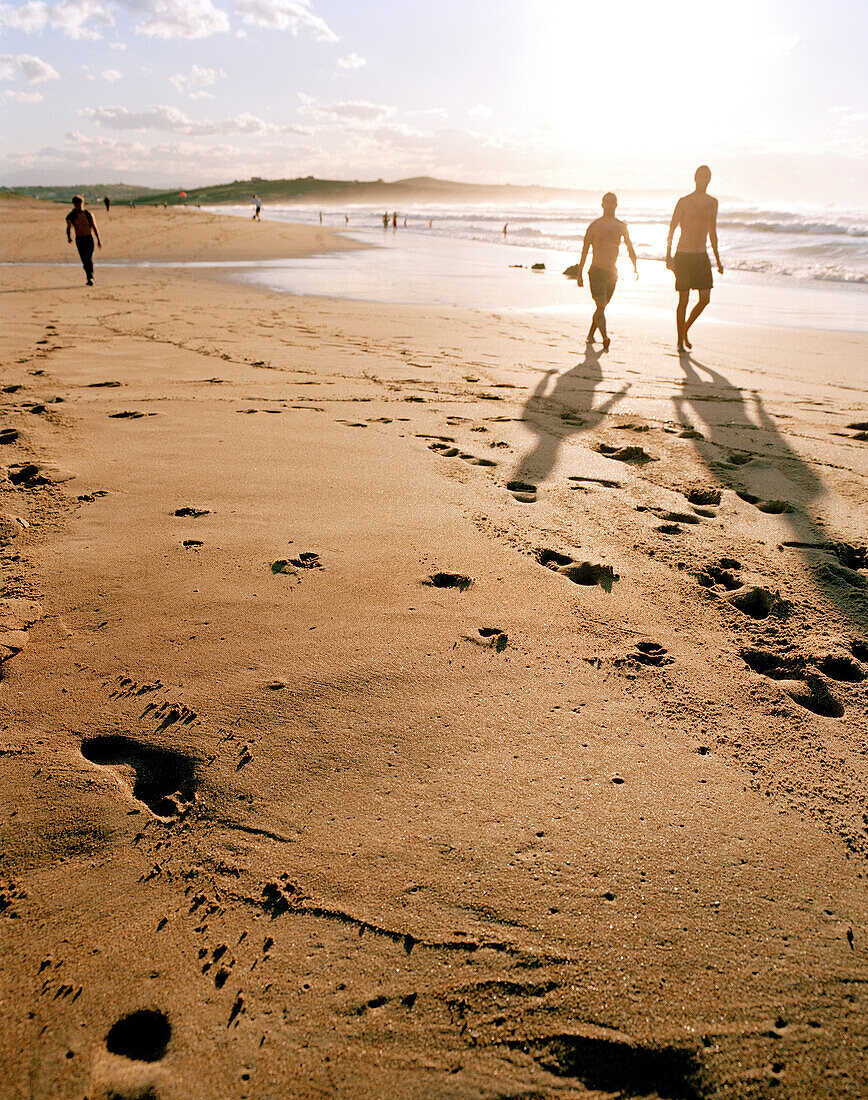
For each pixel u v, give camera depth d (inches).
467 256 823.7
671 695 69.5
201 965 43.5
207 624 77.7
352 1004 41.5
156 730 62.5
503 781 58.2
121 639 74.7
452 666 72.2
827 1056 40.1
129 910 46.9
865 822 55.9
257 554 93.6
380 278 537.0
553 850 51.9
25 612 78.2
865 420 168.6
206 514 105.4
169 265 613.3
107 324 280.8
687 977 43.6
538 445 143.0
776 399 187.9
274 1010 41.1
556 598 85.6
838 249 801.6
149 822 53.8
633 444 145.8
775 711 67.9
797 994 43.1
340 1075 38.1
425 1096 37.4
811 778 60.1
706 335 298.8
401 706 66.3
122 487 114.3
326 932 45.6
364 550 95.6
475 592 86.2
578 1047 40.0
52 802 55.1
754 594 87.4
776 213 1423.5
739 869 51.1
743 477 128.8
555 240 1277.1
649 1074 39.3
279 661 71.9
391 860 50.7
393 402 173.3
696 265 241.0
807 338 292.0
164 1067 38.4
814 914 48.2
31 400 162.1
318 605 82.1
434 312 351.3
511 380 202.5
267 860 50.6
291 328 286.5
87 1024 40.4
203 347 237.6
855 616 83.2
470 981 42.9
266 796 56.0
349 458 131.0
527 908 47.4
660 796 57.4
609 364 230.7
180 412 157.8
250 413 159.2
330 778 57.9
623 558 96.1
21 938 45.0
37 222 1167.0
